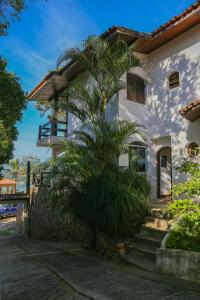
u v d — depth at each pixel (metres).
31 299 4.84
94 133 8.52
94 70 9.53
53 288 5.28
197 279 5.20
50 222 13.29
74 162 8.37
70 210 8.46
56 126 15.49
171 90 11.56
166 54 11.98
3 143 11.58
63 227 12.35
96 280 5.58
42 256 8.41
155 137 12.02
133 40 11.53
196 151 9.07
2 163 12.09
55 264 7.11
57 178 8.52
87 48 9.49
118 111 11.42
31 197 15.91
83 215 7.96
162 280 5.39
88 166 8.26
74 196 8.32
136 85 12.42
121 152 8.63
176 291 4.79
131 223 7.46
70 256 8.08
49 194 8.80
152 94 12.45
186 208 6.21
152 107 12.37
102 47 9.36
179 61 11.34
